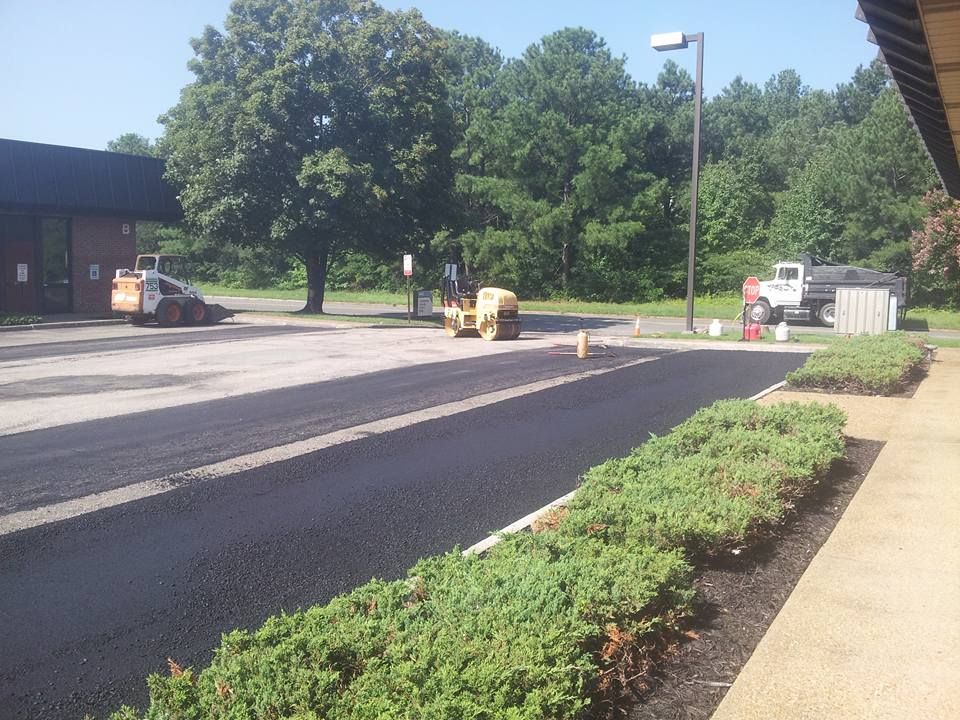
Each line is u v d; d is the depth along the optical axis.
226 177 29.75
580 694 3.70
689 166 58.59
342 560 6.18
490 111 52.88
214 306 28.67
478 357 18.80
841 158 45.38
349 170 28.59
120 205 29.55
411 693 3.28
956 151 11.23
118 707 4.16
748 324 27.11
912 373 16.08
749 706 3.92
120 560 6.17
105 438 10.10
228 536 6.69
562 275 53.22
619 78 53.50
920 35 7.06
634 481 6.84
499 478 8.43
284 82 29.39
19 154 26.22
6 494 7.80
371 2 31.73
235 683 3.41
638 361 18.28
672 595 4.72
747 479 6.76
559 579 4.46
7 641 4.88
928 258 40.38
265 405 12.37
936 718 3.80
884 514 6.96
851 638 4.63
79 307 29.53
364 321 29.84
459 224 34.78
